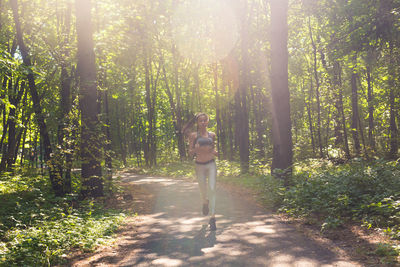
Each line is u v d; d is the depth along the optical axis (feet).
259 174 53.42
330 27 52.85
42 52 42.55
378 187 23.27
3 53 33.09
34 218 25.20
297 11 62.90
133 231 20.90
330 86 76.33
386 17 39.42
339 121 82.64
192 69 98.48
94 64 36.45
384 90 64.80
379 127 80.28
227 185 43.91
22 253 16.10
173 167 86.02
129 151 161.48
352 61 52.29
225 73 82.64
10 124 60.34
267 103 99.66
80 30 35.68
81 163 33.78
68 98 35.91
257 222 20.93
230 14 71.05
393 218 17.74
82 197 35.32
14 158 73.20
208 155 20.06
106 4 44.80
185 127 20.34
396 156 57.11
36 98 37.93
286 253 14.20
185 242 17.11
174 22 78.02
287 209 23.90
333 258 13.23
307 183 26.45
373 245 14.51
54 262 15.38
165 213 26.50
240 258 13.94
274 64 38.37
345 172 29.76
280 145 37.88
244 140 61.21
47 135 38.14
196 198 33.53
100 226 21.94
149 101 102.42
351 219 19.76
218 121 92.17
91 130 34.86
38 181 48.21
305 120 115.65
